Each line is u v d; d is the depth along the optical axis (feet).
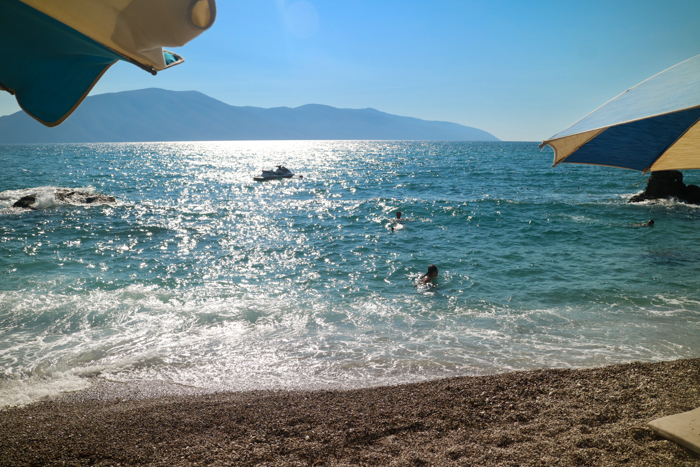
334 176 152.35
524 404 16.10
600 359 21.83
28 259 41.88
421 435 14.14
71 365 21.76
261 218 66.90
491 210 71.05
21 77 8.80
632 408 15.10
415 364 21.74
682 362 19.16
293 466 12.39
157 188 112.57
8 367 21.40
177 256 44.09
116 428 15.06
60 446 13.80
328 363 22.03
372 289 34.12
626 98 11.58
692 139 11.47
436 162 242.99
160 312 29.01
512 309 29.55
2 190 101.71
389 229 57.82
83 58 8.80
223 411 16.34
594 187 109.19
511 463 11.96
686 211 69.92
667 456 11.62
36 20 7.72
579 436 13.20
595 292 32.53
